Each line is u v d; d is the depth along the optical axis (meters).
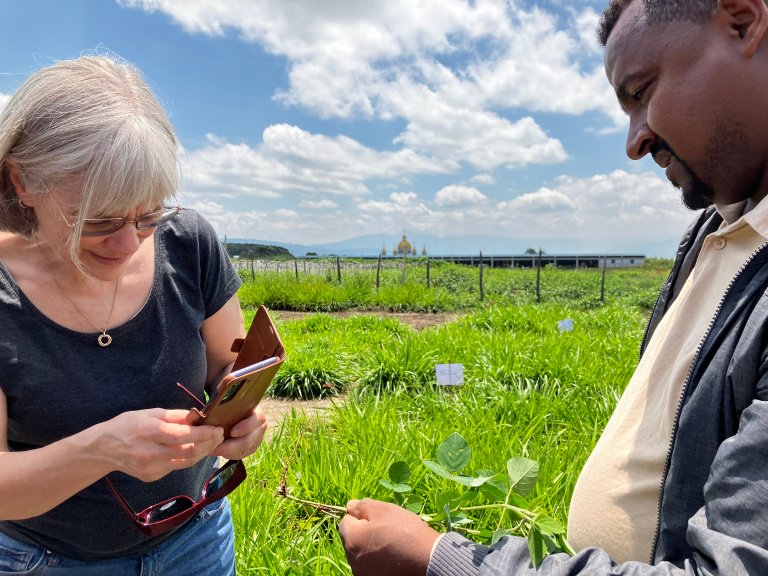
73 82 1.10
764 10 0.96
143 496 1.42
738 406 0.94
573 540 1.33
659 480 1.14
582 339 7.19
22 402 1.25
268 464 3.50
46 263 1.26
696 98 1.02
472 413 4.33
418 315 14.03
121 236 1.16
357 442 3.69
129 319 1.34
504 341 6.82
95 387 1.30
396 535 1.09
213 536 1.63
